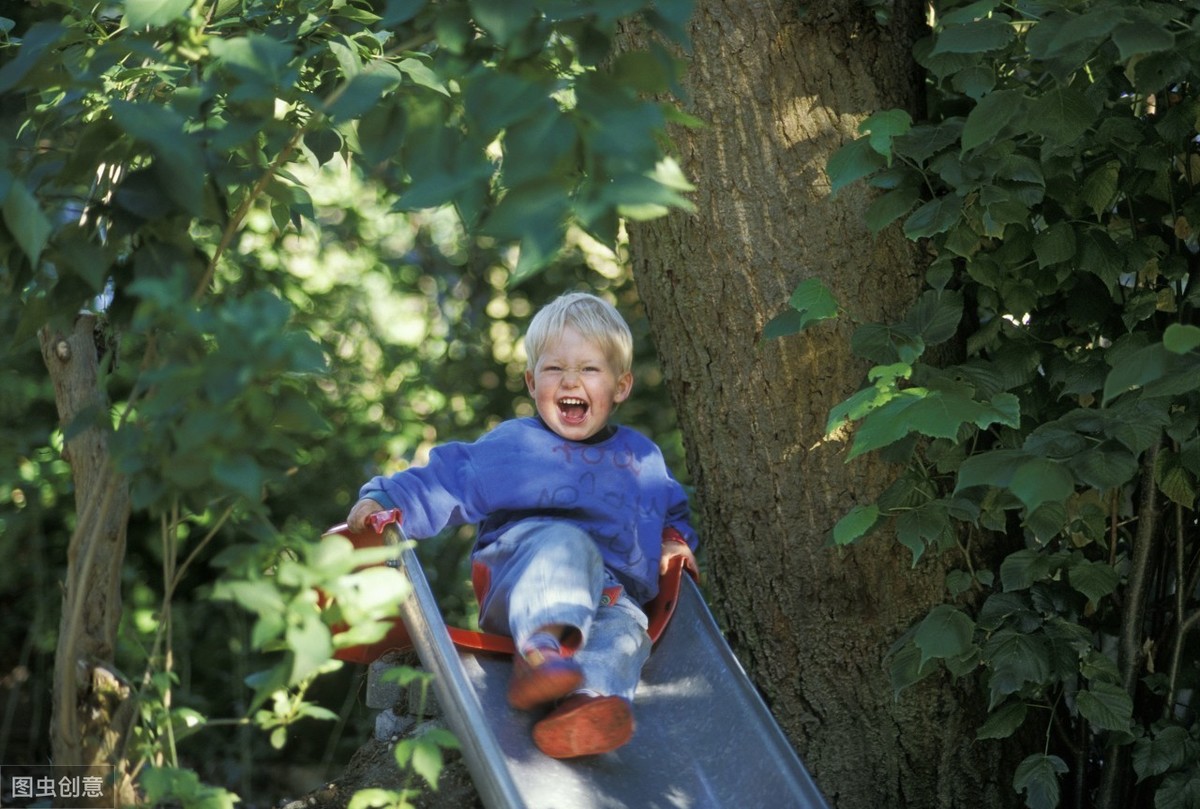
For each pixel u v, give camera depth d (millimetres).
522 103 1694
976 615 2941
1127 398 2527
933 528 2672
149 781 1908
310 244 6219
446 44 1924
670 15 1840
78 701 2193
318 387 5938
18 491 5125
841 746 2992
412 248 7188
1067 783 3029
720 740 2619
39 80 2053
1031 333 2912
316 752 5273
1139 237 2883
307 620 1760
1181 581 2824
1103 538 2920
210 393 1601
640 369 6711
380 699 3137
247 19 2666
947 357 3018
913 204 2754
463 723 2186
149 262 1982
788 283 2930
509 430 2988
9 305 4383
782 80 2908
